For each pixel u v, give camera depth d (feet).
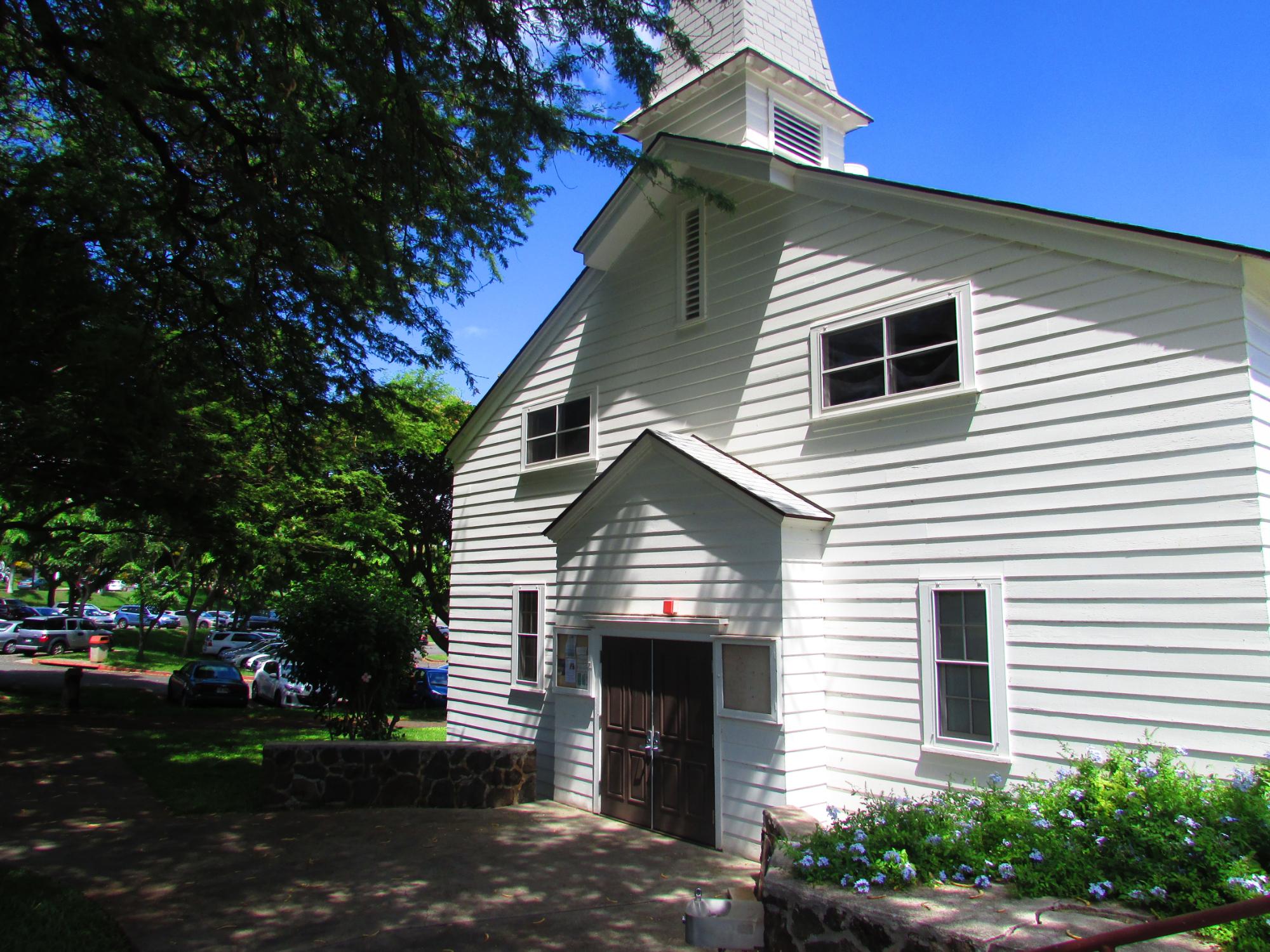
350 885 23.63
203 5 24.75
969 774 24.32
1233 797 16.96
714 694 29.01
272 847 27.40
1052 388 24.12
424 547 84.99
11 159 32.50
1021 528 24.27
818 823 21.36
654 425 36.99
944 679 25.48
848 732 27.35
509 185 33.81
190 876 24.22
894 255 28.58
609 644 33.88
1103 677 22.22
